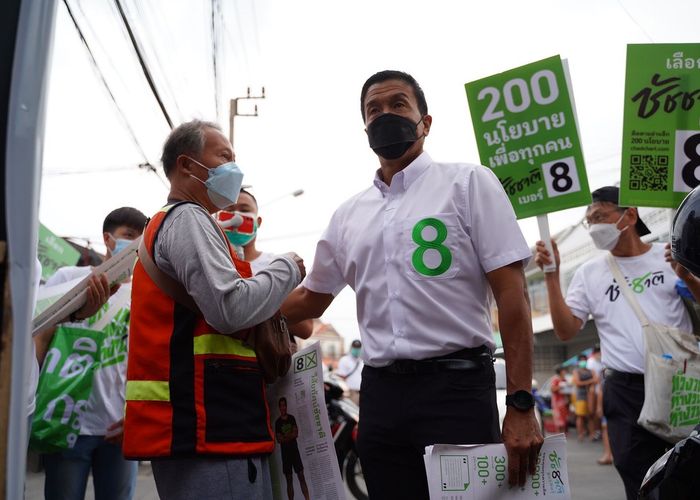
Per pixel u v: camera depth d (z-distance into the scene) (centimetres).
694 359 326
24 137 138
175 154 239
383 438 236
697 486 192
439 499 203
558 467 211
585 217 385
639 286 359
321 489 242
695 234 204
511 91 364
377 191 264
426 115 262
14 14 140
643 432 343
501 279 229
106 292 286
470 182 240
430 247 236
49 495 346
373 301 245
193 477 203
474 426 224
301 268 238
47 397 334
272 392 257
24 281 135
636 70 350
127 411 210
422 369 229
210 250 207
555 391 1616
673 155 344
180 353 210
